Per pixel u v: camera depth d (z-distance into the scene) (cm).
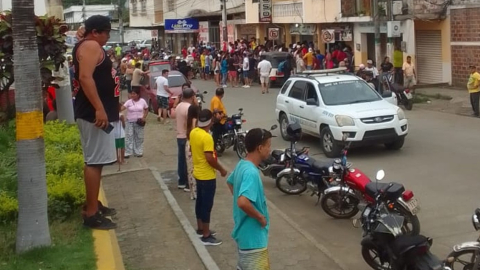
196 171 850
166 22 5488
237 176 571
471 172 1294
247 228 570
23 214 724
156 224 932
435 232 946
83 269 678
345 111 1538
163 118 2214
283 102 1811
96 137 803
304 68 3362
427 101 2436
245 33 4803
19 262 686
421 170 1341
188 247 831
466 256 807
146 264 771
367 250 770
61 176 1011
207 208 849
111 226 835
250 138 571
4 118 1482
